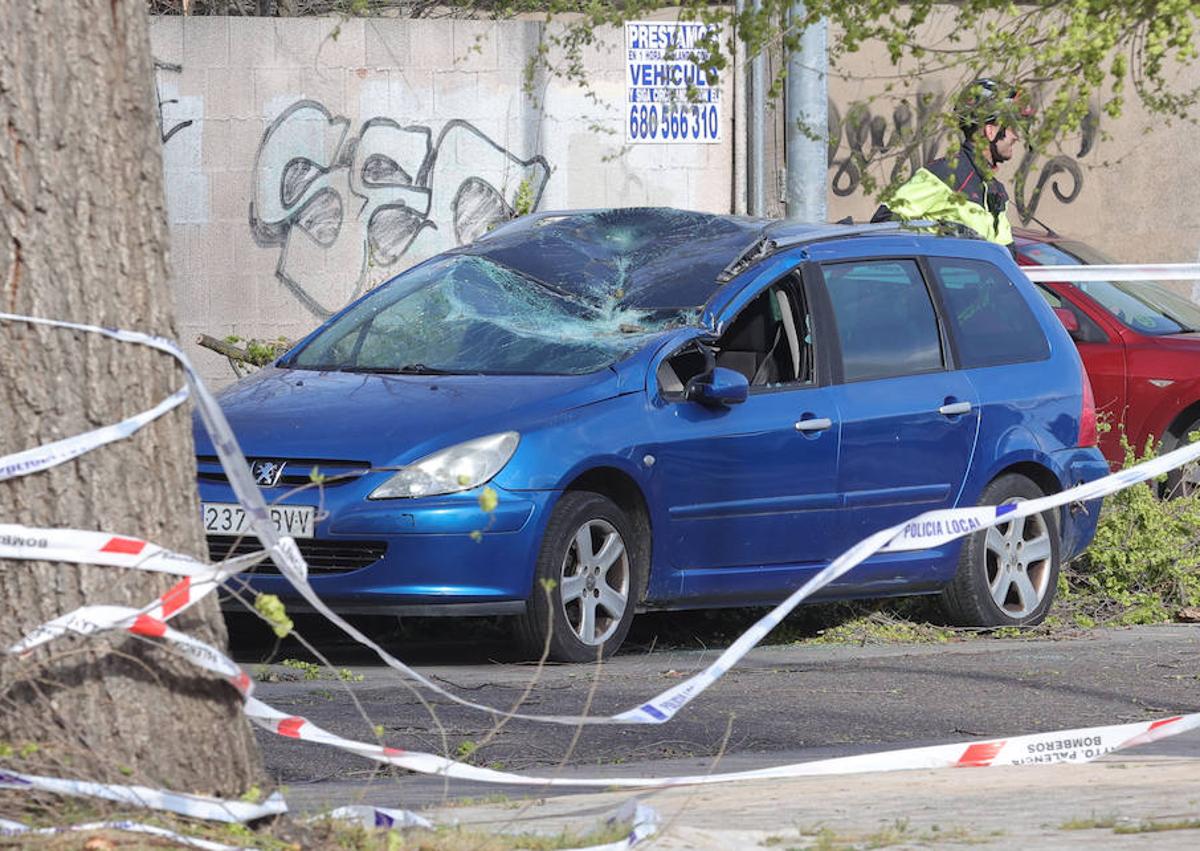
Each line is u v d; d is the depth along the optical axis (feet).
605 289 89.66
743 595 86.02
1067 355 99.25
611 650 80.84
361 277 151.94
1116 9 57.57
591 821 43.60
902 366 92.07
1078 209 201.16
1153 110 61.98
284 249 149.89
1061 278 120.47
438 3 158.81
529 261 92.12
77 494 37.83
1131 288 138.10
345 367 86.74
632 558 81.46
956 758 45.80
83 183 37.81
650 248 92.99
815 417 87.51
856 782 53.31
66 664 37.73
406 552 75.41
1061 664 83.97
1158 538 106.42
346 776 56.13
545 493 77.25
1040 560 97.45
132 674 38.14
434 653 84.43
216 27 147.23
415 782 54.80
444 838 40.16
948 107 65.31
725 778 44.06
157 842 36.37
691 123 158.30
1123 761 57.31
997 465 94.02
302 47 149.07
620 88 156.66
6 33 37.29
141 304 38.45
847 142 188.14
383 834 40.09
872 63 186.60
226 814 37.91
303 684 73.82
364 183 151.64
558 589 77.92
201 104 147.33
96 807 37.27
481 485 76.23
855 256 92.58
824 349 89.20
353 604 76.18
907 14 177.99
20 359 37.50
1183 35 57.26
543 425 78.59
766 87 158.61
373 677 76.43
